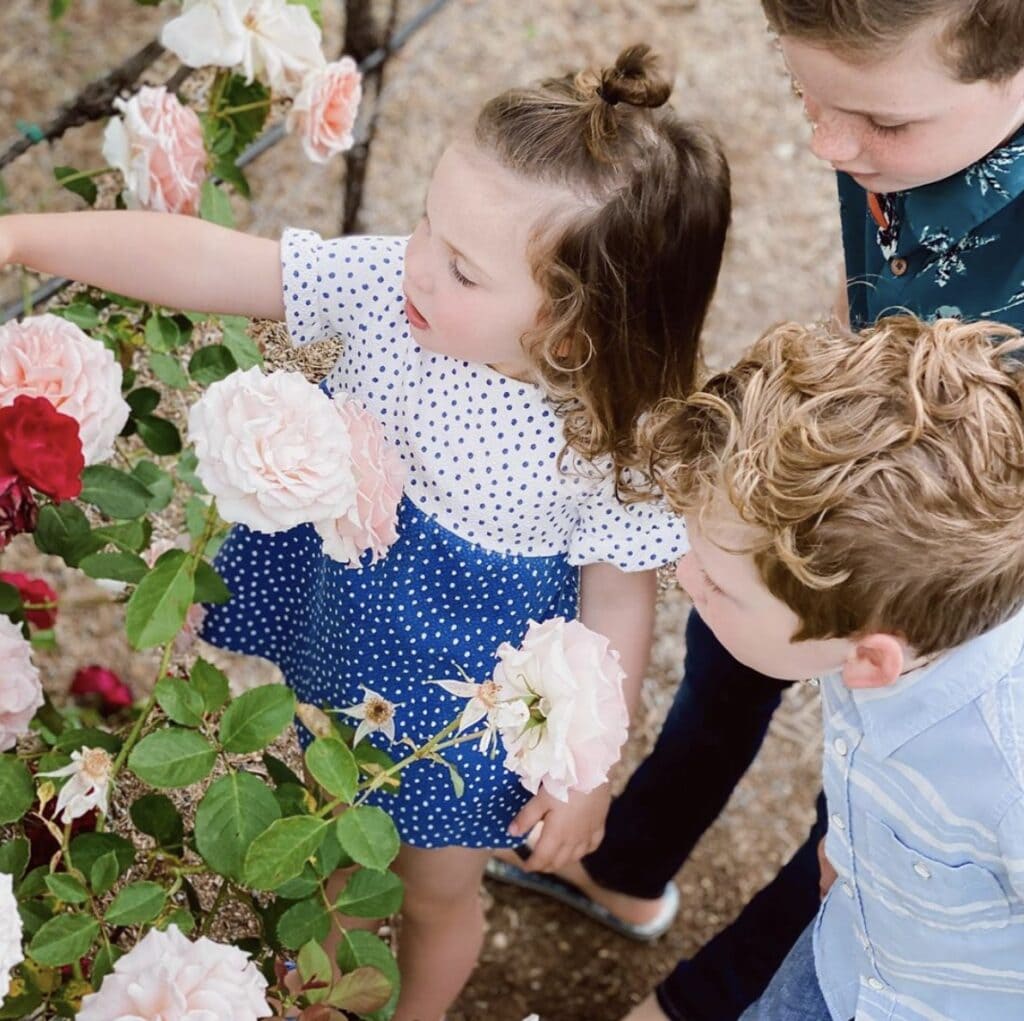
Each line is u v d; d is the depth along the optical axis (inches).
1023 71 41.4
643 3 120.0
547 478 50.1
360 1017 50.7
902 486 36.7
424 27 112.6
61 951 44.3
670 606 91.0
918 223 48.2
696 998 66.4
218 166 65.1
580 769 45.6
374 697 49.1
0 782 45.6
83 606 81.8
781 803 85.7
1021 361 43.7
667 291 47.8
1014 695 39.8
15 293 86.0
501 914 79.4
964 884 42.7
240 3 58.5
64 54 102.9
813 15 39.7
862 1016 50.1
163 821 49.7
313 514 44.1
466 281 45.8
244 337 58.4
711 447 41.1
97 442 48.8
